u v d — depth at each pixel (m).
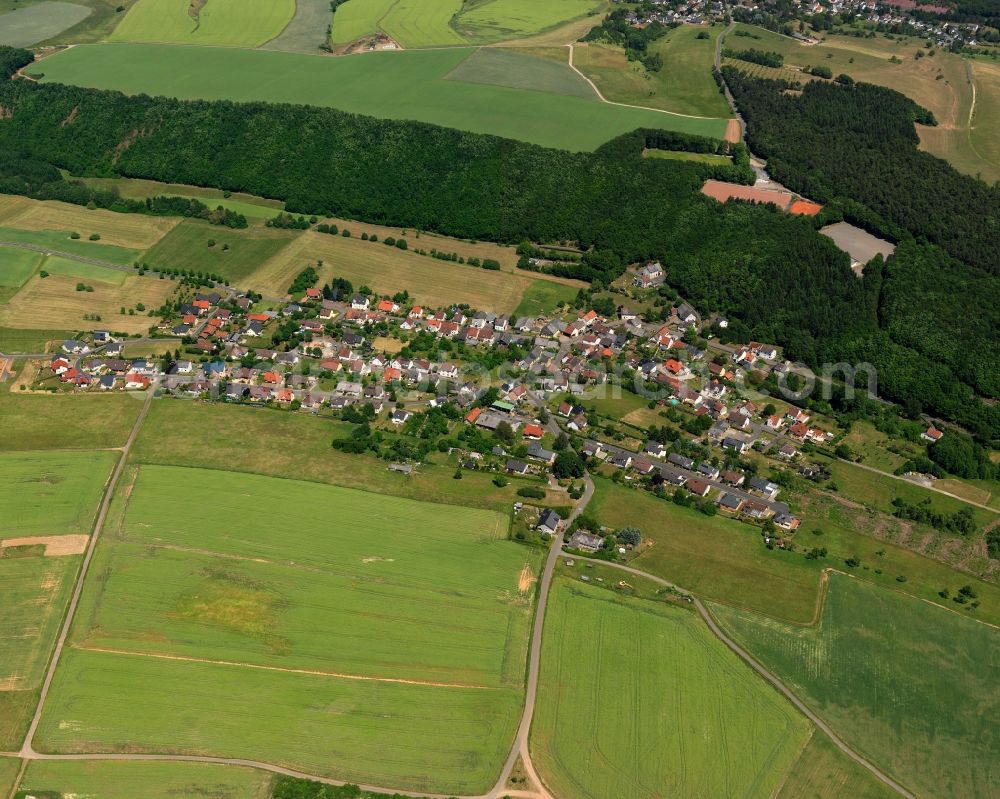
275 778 156.88
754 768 160.25
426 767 159.38
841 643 184.12
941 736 167.75
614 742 163.62
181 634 182.62
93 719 166.50
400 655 178.88
